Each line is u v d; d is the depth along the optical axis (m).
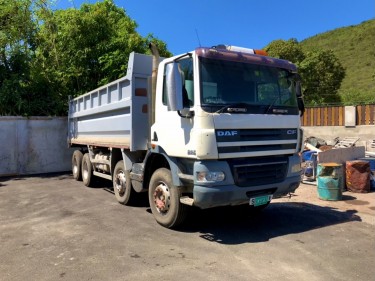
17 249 5.46
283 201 8.55
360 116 18.66
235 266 4.76
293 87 6.68
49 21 15.84
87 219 7.13
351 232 6.17
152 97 6.75
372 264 4.80
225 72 5.87
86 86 15.53
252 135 5.91
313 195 9.07
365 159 10.58
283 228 6.46
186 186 6.20
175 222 6.27
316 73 30.17
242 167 5.83
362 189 9.29
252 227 6.55
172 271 4.61
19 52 14.92
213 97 5.65
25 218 7.29
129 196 8.09
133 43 14.98
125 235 6.09
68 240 5.85
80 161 11.81
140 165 7.26
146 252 5.29
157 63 6.65
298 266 4.74
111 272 4.59
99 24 15.40
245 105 5.86
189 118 5.71
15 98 14.02
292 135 6.47
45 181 12.26
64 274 4.54
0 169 13.60
